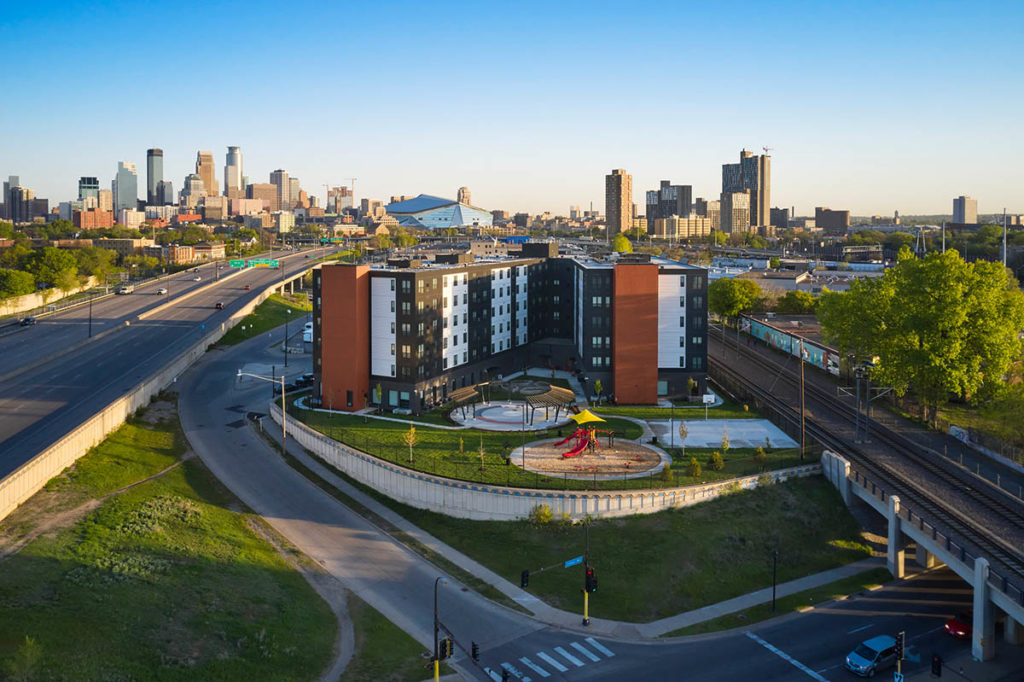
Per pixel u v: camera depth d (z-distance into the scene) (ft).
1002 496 262.06
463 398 388.57
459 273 418.31
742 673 190.70
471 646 204.33
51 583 199.93
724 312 639.35
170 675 173.27
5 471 275.39
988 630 196.13
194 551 233.76
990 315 323.16
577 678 188.75
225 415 394.52
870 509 280.31
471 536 268.41
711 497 280.10
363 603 225.76
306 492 304.91
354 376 385.70
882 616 219.20
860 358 408.05
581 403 408.87
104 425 331.36
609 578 237.45
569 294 513.45
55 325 611.06
